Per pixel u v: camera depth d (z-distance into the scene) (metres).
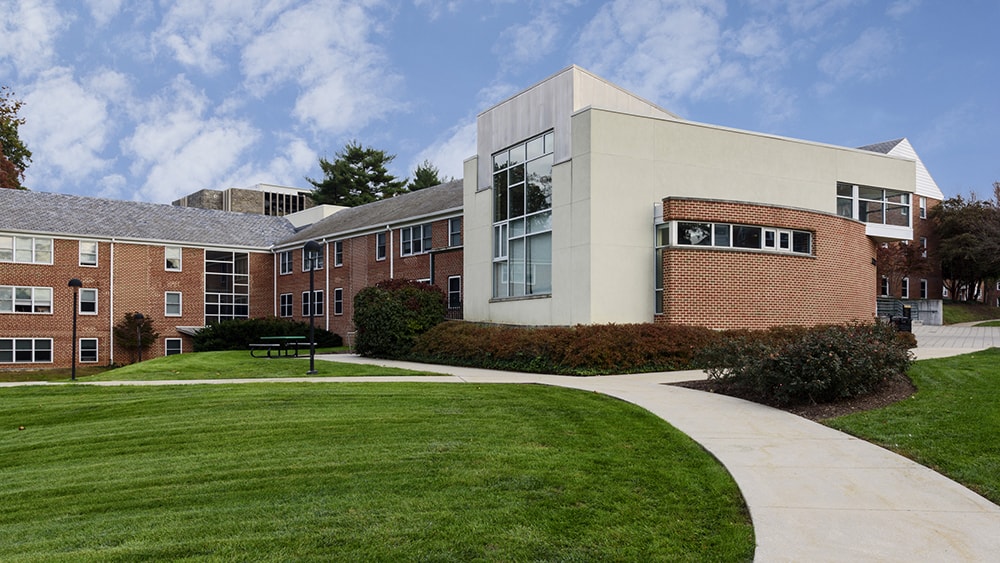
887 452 7.66
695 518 5.70
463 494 6.41
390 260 33.38
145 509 6.39
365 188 68.12
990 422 8.27
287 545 5.23
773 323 19.61
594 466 7.28
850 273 21.92
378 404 11.55
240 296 41.03
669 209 18.80
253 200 59.62
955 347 19.83
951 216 41.81
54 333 34.72
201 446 8.98
